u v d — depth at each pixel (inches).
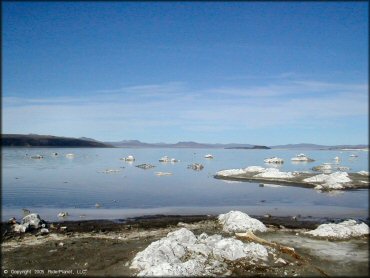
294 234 1122.7
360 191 2096.5
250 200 1850.4
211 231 1179.3
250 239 1038.4
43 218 1416.1
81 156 6668.3
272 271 813.9
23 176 3002.0
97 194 2065.7
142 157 6879.9
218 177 2876.5
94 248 994.7
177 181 2704.2
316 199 1852.9
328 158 6097.4
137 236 1128.8
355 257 900.6
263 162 5073.8
